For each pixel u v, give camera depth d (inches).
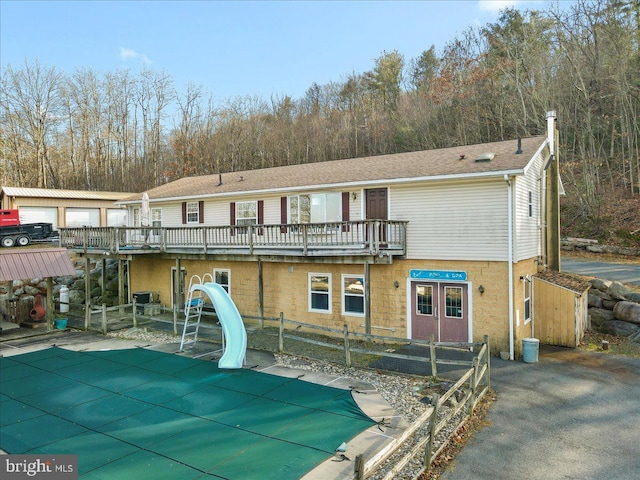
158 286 866.8
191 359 528.1
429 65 2054.6
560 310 588.4
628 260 946.1
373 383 442.9
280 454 299.9
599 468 289.9
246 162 2031.3
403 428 340.2
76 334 671.1
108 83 2075.5
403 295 604.7
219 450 306.7
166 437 327.9
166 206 884.6
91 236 788.6
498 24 1705.2
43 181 1879.9
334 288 657.6
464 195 564.7
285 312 705.0
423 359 454.6
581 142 1283.2
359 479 210.2
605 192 1219.9
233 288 761.0
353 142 1951.3
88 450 309.1
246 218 765.9
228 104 2201.0
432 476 279.4
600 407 389.4
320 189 678.5
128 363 514.0
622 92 1199.6
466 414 366.9
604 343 569.3
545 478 278.1
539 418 368.2
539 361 523.5
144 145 2128.4
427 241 588.7
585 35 1371.8
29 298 772.0
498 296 542.6
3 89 1824.6
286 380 451.5
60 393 420.2
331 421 352.2
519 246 555.5
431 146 1622.8
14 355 553.9
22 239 1064.8
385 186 622.2
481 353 405.1
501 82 1547.7
